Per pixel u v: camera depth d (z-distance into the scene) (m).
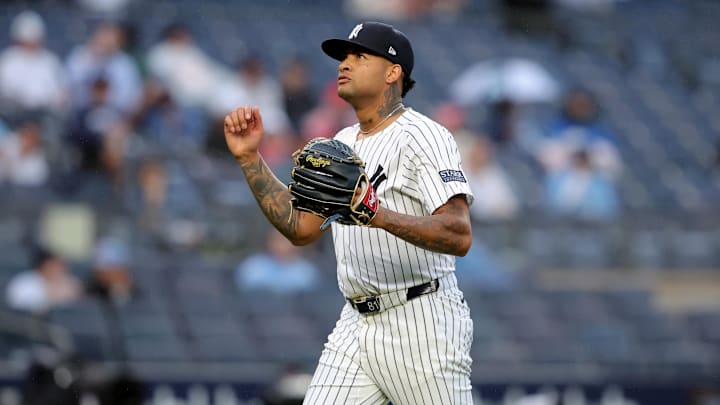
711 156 60.91
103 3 62.00
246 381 32.59
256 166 15.54
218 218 43.22
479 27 73.00
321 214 14.03
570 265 46.91
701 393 36.47
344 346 16.08
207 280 38.97
